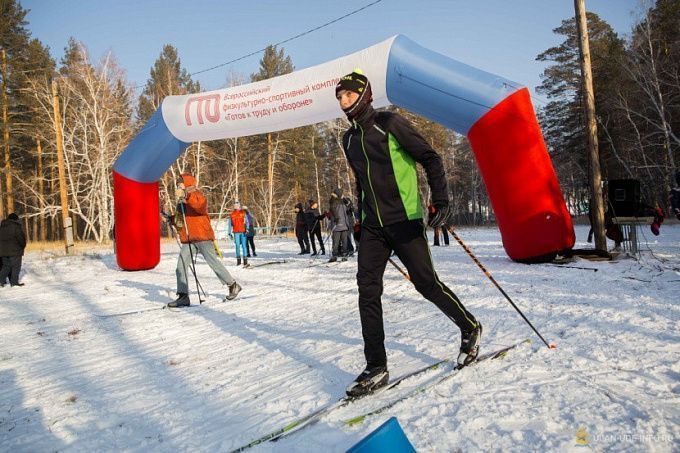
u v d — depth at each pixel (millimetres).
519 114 7465
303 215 13547
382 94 8445
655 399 2178
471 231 25344
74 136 27719
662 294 4648
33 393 2990
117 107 27438
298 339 3934
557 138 37562
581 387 2354
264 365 3256
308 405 2428
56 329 5012
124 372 3354
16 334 4859
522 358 2869
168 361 3561
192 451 2039
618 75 29438
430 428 2010
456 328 3789
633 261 7477
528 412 2104
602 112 30703
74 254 15930
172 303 5910
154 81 38344
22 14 30641
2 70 29500
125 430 2336
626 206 8250
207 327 4703
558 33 33844
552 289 5328
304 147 39344
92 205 28031
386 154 2533
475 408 2176
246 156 38219
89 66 26375
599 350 2930
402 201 2561
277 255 13672
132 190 10719
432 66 7832
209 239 6074
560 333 3430
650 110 27422
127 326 4949
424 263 2615
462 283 6133
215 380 3018
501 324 3812
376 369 2516
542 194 7617
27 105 29625
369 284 2594
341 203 10578
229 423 2311
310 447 1938
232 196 37156
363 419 2141
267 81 9820
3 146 29031
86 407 2684
